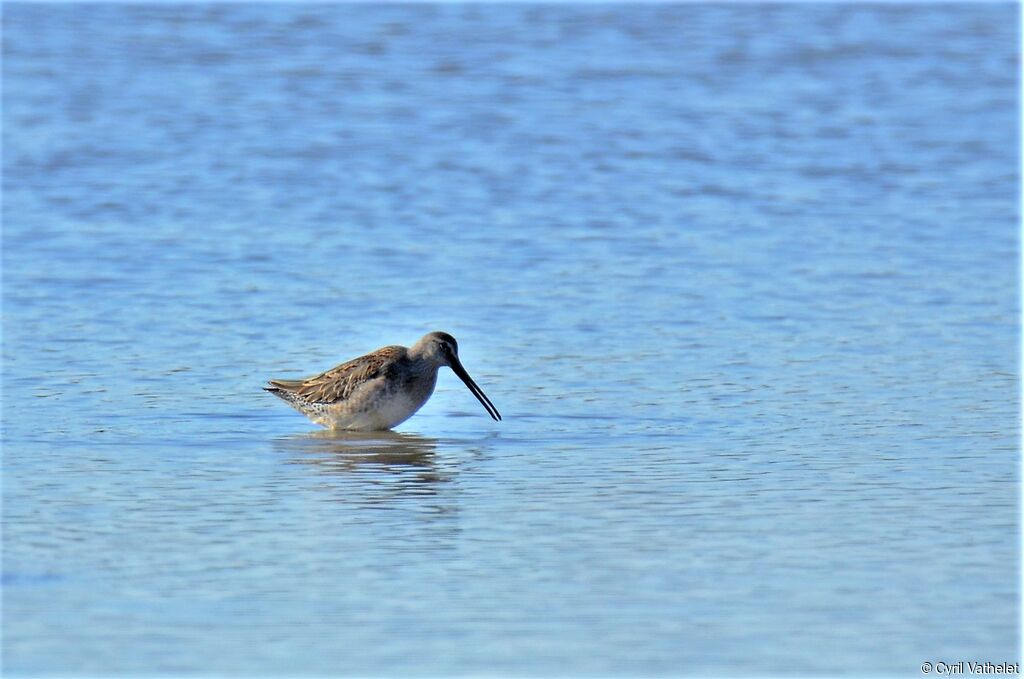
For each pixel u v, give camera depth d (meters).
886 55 38.94
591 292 21.28
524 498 12.88
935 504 12.63
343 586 10.60
